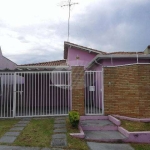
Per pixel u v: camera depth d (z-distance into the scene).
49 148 5.98
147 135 7.28
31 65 15.77
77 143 6.49
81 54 17.38
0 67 15.28
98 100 10.70
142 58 11.84
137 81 8.89
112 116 9.49
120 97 9.59
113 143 7.01
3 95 11.90
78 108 9.90
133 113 9.02
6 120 9.58
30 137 6.84
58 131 7.50
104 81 9.95
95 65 13.74
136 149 6.47
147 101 8.81
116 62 11.77
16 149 5.81
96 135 7.59
